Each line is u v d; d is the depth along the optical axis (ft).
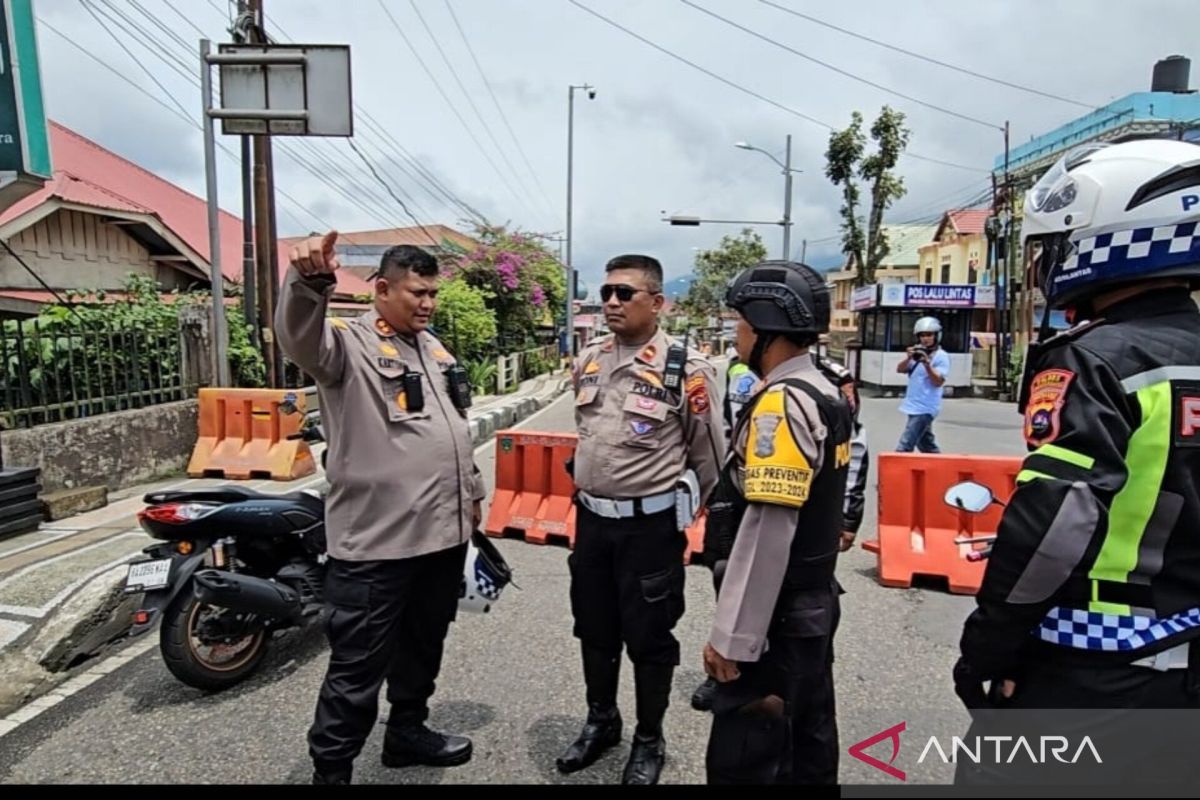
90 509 20.52
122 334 24.88
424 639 9.37
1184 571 4.72
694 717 10.80
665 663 9.08
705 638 13.74
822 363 7.81
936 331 26.78
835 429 6.39
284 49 23.45
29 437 20.67
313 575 12.35
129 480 24.09
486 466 30.12
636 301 9.10
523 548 19.26
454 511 9.02
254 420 26.22
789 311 6.36
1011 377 65.16
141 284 31.60
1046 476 4.70
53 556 16.06
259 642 12.06
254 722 10.59
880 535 16.92
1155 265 4.86
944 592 16.07
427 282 8.81
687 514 8.75
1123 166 5.00
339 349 8.34
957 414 53.57
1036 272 5.76
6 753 9.84
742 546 6.23
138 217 40.19
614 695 9.77
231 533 11.66
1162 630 4.69
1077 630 4.85
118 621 13.39
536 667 12.33
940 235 121.08
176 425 26.16
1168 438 4.59
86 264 39.63
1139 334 4.83
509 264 78.38
